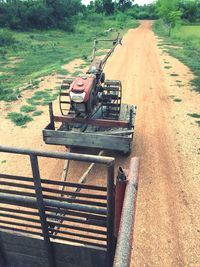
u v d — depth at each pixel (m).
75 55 21.59
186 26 51.94
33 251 3.60
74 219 3.10
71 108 6.84
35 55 22.59
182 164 6.67
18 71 16.94
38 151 2.70
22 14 38.75
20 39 31.38
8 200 3.21
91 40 31.28
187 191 5.72
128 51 22.77
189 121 9.13
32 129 8.62
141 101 11.05
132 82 13.70
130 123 6.00
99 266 3.48
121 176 2.46
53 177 6.23
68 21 43.25
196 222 4.93
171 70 16.12
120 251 1.58
